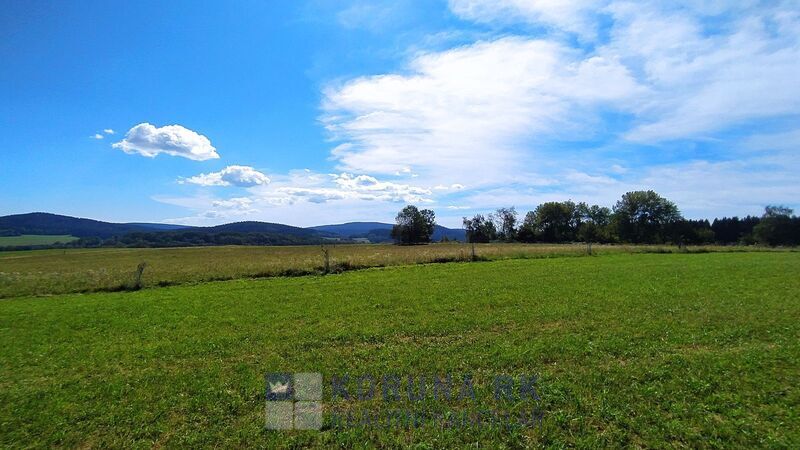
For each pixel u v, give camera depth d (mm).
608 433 8305
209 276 33812
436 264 40781
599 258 46344
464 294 23344
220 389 11055
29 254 95562
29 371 12961
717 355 12453
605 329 15570
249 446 8375
